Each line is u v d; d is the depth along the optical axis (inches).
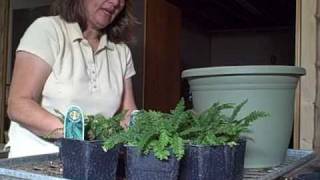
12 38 115.6
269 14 265.0
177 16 150.8
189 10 249.9
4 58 112.6
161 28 137.6
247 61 315.9
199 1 229.1
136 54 126.1
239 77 33.6
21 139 44.1
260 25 301.4
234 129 28.0
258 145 34.6
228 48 322.0
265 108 34.2
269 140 35.0
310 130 80.8
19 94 41.4
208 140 27.3
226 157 27.8
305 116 81.4
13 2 116.6
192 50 288.4
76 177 28.1
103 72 47.4
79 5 46.3
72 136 29.1
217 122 28.7
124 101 51.7
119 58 50.9
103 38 49.1
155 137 26.7
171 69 144.2
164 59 139.1
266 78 33.8
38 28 43.3
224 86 34.3
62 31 44.7
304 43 83.0
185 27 276.5
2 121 108.8
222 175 27.6
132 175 27.4
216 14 264.5
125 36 53.5
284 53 305.9
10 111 41.3
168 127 26.7
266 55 311.3
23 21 116.3
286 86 35.5
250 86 33.8
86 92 44.9
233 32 319.6
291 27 301.1
